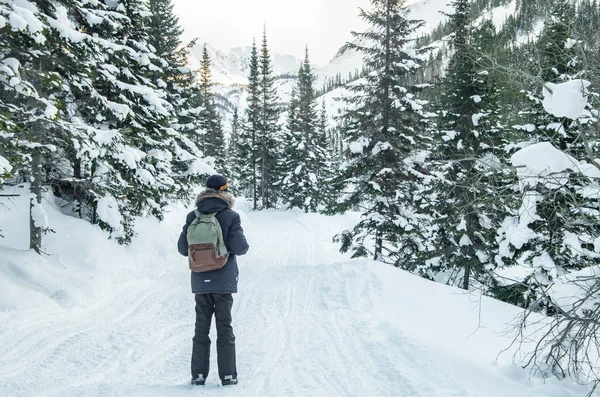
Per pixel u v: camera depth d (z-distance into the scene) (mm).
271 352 4832
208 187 4012
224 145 42594
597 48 4012
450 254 14305
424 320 6293
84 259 8828
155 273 10602
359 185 13914
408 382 3828
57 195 11453
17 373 4078
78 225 9906
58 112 7422
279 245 19266
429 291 8133
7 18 6168
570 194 4035
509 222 9328
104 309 6871
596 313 3580
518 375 4195
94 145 8469
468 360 4547
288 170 39906
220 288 3807
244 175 42844
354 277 9055
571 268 8164
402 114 13117
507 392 3678
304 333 5617
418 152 13320
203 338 3863
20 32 6559
